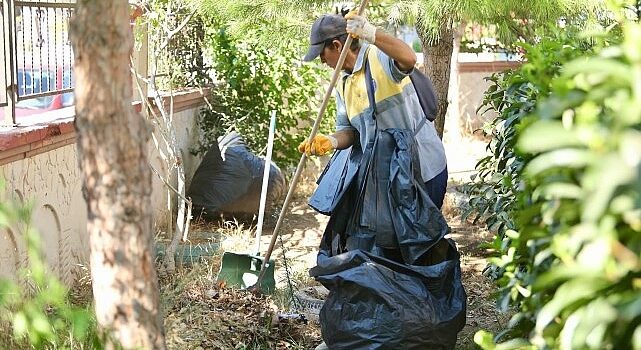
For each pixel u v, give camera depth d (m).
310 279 6.61
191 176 9.34
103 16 2.56
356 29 4.75
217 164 8.48
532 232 2.39
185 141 9.14
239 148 8.58
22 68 5.73
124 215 2.65
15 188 5.24
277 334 5.26
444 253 4.86
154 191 8.02
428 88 5.01
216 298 5.77
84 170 2.66
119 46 2.60
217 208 8.36
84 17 2.57
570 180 2.09
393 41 4.75
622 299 1.83
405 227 4.72
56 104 9.02
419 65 13.23
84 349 3.36
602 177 1.69
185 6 7.50
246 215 8.43
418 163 4.86
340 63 4.91
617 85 1.93
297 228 8.48
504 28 6.46
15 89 5.55
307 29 7.09
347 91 5.05
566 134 1.84
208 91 9.61
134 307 2.69
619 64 1.92
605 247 1.80
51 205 5.82
